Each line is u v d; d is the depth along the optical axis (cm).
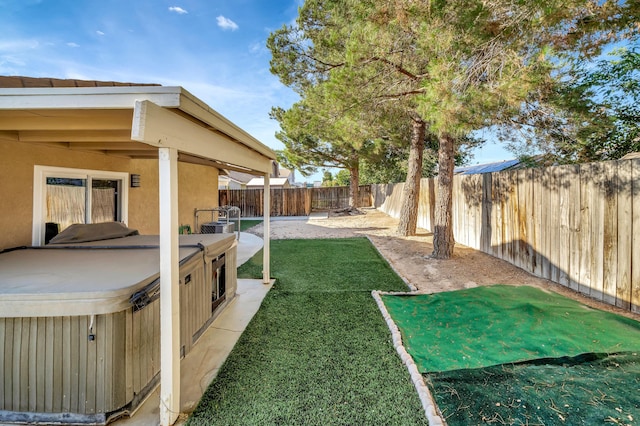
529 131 584
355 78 552
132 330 236
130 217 567
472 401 237
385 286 520
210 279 371
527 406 230
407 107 620
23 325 223
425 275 576
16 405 225
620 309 390
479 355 298
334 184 3662
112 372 223
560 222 487
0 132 329
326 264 673
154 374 266
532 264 550
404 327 365
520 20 350
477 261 641
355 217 1590
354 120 662
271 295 479
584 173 444
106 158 506
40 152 396
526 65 370
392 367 286
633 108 641
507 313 375
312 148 1623
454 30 387
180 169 832
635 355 287
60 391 223
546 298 423
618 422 211
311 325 375
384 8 440
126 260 308
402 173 2181
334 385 261
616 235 399
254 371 282
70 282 235
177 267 226
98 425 223
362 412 230
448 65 398
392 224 1294
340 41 623
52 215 416
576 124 519
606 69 636
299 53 876
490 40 376
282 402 242
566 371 269
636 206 376
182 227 829
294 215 1936
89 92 207
